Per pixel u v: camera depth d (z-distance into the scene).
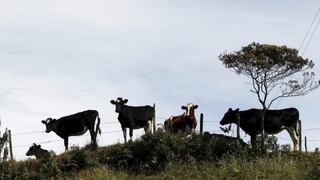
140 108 38.19
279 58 35.44
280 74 35.78
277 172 30.58
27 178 33.97
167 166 33.03
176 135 35.25
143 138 35.19
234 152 33.38
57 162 34.69
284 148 34.28
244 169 31.05
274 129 35.78
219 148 34.06
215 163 32.88
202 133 35.91
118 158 34.47
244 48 36.41
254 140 34.41
